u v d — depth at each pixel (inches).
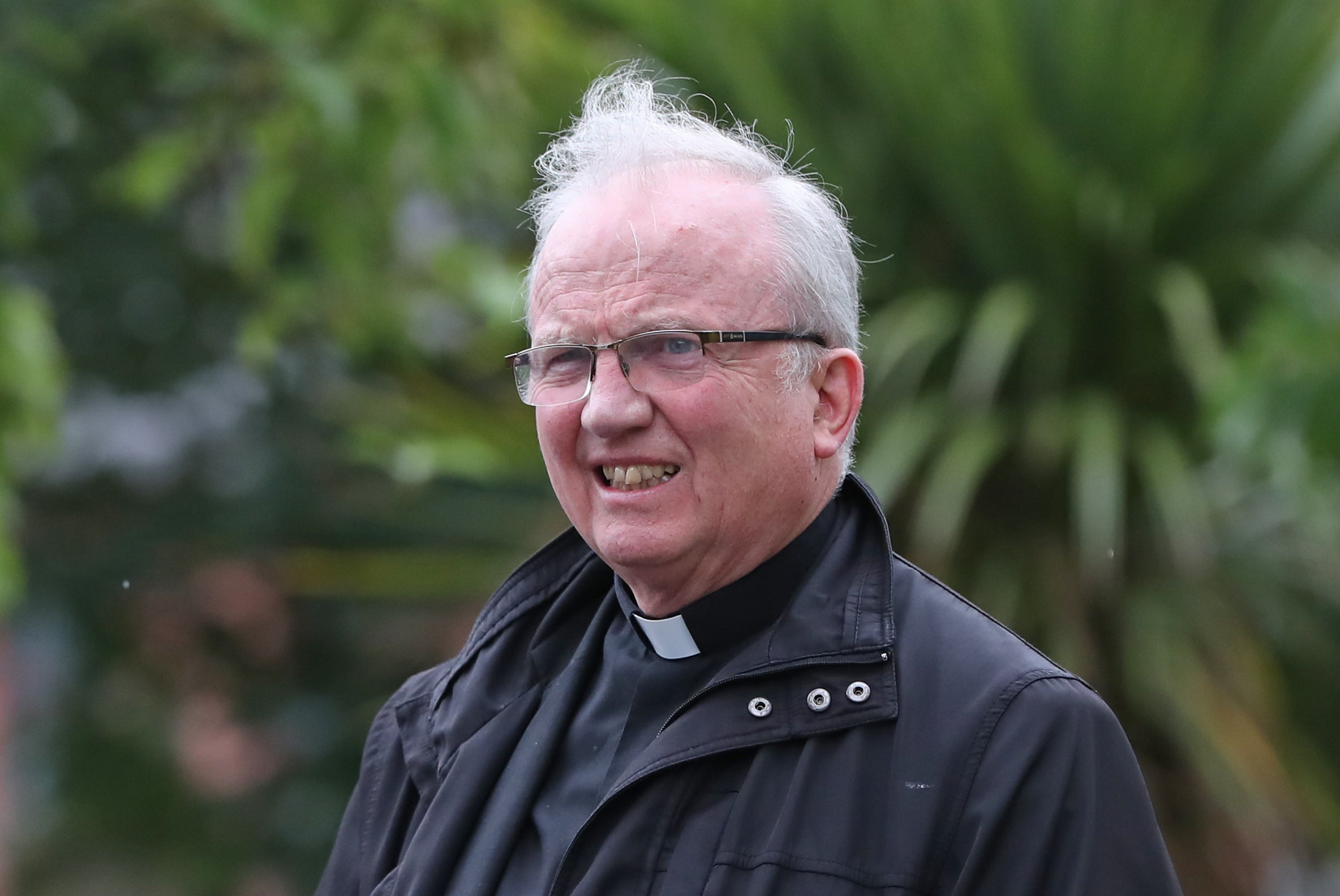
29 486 798.5
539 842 224.2
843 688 206.5
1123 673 533.6
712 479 217.0
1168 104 569.0
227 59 589.9
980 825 192.9
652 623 228.1
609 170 225.1
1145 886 194.1
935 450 546.0
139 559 811.4
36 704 881.5
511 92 621.6
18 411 541.3
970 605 219.3
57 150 670.5
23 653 874.8
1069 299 554.9
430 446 574.9
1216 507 558.6
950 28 580.1
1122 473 541.6
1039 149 536.1
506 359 239.0
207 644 831.1
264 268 618.8
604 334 218.4
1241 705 529.3
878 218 588.7
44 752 865.5
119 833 834.2
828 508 234.7
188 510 813.2
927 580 225.0
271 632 821.2
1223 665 533.6
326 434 805.9
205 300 771.4
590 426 217.9
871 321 574.2
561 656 246.7
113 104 659.4
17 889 823.1
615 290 217.5
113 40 633.6
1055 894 190.7
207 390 816.9
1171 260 573.3
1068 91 581.3
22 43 575.2
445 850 229.0
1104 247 546.6
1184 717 510.0
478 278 619.5
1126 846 194.5
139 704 847.1
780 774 204.4
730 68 581.9
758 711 207.3
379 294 647.8
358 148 542.6
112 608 823.7
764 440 217.9
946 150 556.7
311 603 825.5
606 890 204.4
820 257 224.8
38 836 848.9
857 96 592.1
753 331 216.1
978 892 192.4
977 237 567.5
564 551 256.8
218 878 800.3
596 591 251.3
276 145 565.3
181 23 588.7
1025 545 548.1
